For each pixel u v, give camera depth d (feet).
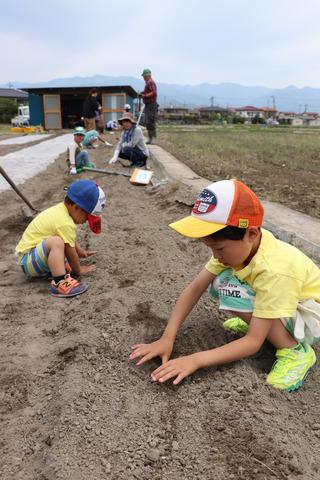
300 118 375.25
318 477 6.18
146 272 12.84
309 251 13.71
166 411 7.33
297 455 6.41
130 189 25.00
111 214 19.69
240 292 8.18
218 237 7.16
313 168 35.81
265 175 30.55
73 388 7.57
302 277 7.71
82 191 11.73
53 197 22.59
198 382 7.91
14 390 8.02
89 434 6.73
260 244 7.86
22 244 12.25
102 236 16.29
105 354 8.68
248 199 7.20
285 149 51.55
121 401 7.49
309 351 8.46
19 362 8.78
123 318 9.89
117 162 35.14
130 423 7.03
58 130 90.53
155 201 22.06
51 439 6.75
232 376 7.89
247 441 6.59
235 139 65.26
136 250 14.74
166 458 6.44
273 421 7.00
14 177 28.02
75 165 29.86
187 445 6.63
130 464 6.29
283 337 8.20
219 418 7.07
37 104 91.97
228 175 28.86
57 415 7.17
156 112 45.96
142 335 9.34
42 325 10.20
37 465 6.41
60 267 11.56
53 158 37.65
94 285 12.08
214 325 9.75
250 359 8.73
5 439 6.94
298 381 7.95
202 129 120.78
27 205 19.58
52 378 8.29
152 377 7.81
